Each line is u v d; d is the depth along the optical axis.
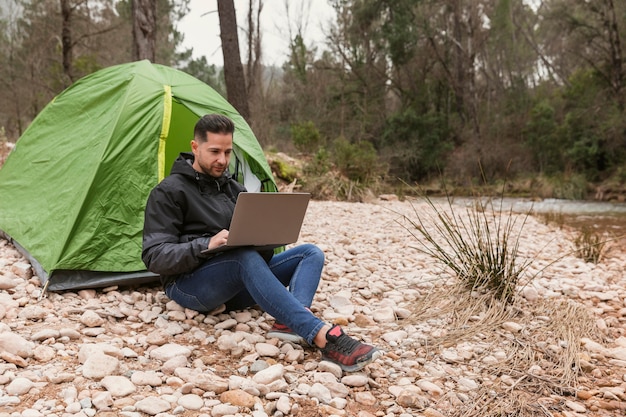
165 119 3.63
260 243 2.67
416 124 25.94
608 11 22.06
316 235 5.89
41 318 2.78
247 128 4.21
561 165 22.16
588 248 5.57
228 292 2.75
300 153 14.68
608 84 22.58
